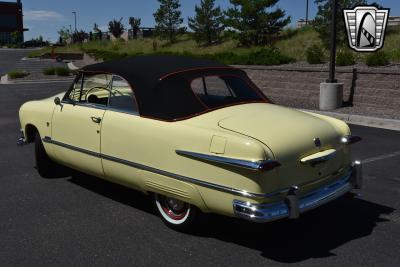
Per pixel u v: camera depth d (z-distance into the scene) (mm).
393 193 5797
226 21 30250
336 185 4477
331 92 12719
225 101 4785
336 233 4621
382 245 4340
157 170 4461
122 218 5039
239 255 4141
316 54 18203
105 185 6211
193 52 34031
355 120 11344
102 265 3984
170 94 4582
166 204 4750
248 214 3820
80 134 5402
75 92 5676
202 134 4125
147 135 4531
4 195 5832
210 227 4746
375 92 13055
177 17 43000
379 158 7504
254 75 17359
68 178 6539
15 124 11188
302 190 4164
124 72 5008
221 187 3967
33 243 4426
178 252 4211
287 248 4289
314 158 4125
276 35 28984
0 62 42000
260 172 3771
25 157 7820
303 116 4645
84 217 5070
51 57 45750
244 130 4090
